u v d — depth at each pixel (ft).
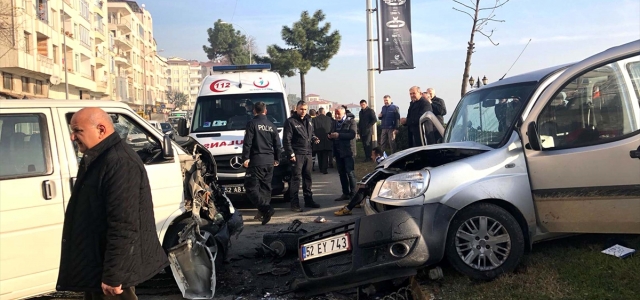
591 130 15.96
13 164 14.78
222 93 35.42
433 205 15.70
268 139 27.27
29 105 15.42
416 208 15.61
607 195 15.37
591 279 14.67
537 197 16.17
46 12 130.82
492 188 15.83
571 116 16.35
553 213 16.10
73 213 10.84
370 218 15.69
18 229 14.52
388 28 47.19
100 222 10.69
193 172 18.44
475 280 15.84
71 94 166.20
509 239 15.69
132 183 10.68
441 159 19.33
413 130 34.78
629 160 15.10
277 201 34.73
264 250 20.85
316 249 16.52
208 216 18.53
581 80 16.38
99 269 10.71
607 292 13.83
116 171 10.57
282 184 30.89
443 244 15.39
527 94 17.85
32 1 118.52
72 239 10.77
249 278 18.58
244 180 27.48
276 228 26.48
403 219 15.31
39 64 121.19
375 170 19.26
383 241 15.24
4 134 14.84
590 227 15.79
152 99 320.09
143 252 10.86
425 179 15.99
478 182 15.88
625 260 15.49
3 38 104.42
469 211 15.79
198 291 16.62
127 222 10.49
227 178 30.09
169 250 16.58
